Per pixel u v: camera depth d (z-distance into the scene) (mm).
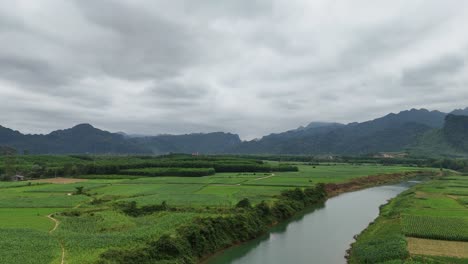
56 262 49125
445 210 90938
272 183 148250
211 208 88375
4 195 115938
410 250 57000
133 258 50094
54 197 109562
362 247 61906
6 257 50594
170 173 189250
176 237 58562
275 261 60250
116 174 191875
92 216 79125
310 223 88062
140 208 87812
